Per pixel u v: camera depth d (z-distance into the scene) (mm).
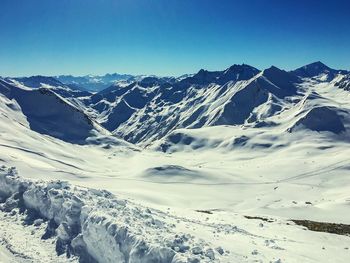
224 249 22891
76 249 23594
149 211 29766
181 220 30984
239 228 34719
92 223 23031
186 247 20531
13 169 34531
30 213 28734
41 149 127000
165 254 19344
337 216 68188
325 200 92625
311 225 48688
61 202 26688
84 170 113562
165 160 173125
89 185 75750
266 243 28844
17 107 192000
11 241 24734
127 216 24406
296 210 73000
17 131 141625
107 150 180000
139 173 118625
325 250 31203
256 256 23109
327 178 128625
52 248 24375
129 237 20812
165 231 23422
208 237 25625
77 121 199750
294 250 28734
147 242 20062
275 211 72438
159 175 116562
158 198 69500
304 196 99750
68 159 128500
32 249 24000
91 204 25938
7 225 27438
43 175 74500
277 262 22656
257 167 156500
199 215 40906
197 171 123812
